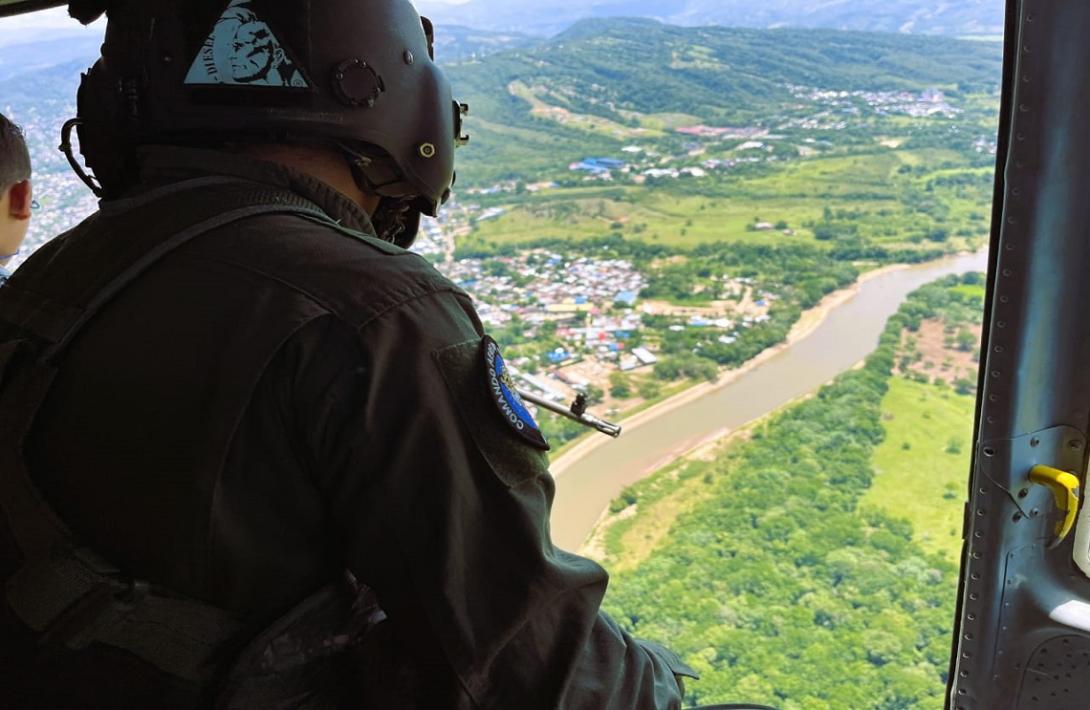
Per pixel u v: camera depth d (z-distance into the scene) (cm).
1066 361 132
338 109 77
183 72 75
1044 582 142
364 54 78
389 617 69
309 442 65
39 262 78
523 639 68
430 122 86
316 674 71
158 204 75
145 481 65
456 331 70
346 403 65
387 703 69
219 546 64
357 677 72
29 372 69
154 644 67
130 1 79
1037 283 129
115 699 69
